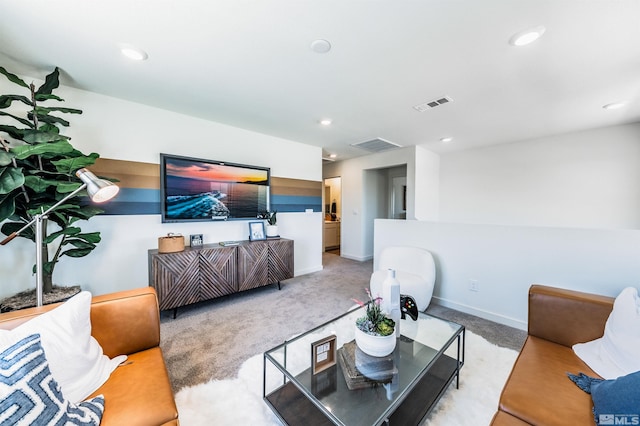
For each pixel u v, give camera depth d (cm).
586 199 358
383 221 356
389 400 120
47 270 201
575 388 113
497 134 377
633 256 186
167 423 101
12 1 132
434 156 503
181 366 184
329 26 154
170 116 290
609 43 167
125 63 194
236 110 287
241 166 348
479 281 266
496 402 149
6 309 182
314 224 455
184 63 194
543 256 227
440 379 157
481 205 462
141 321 145
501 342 215
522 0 133
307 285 374
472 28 155
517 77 212
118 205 260
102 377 118
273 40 167
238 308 288
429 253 286
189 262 267
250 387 163
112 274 257
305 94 246
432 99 257
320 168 462
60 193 196
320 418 129
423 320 187
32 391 85
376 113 294
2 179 159
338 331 180
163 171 282
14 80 181
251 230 353
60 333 110
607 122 321
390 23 151
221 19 148
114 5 137
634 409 87
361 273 443
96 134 247
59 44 171
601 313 141
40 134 185
